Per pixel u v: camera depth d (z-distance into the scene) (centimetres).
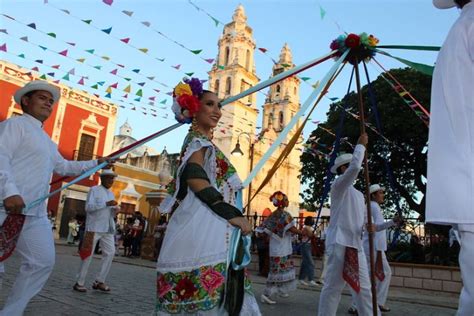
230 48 4406
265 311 562
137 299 545
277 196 686
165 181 1548
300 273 943
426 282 917
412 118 1420
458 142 184
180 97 241
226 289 212
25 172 326
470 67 191
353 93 1580
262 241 1070
